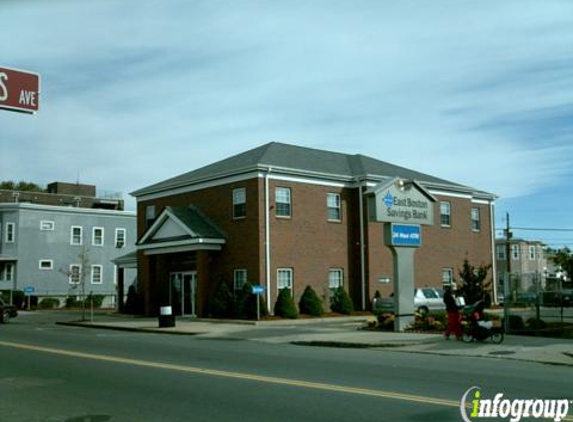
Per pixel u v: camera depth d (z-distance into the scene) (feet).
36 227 175.94
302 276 109.50
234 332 80.74
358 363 48.96
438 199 130.52
